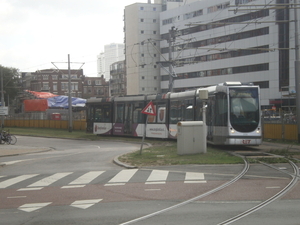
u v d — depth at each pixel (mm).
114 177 12328
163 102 29875
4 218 7582
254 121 20531
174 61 35062
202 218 7078
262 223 6637
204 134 18281
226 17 70250
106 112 37000
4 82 93250
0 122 73312
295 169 12977
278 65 63250
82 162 17469
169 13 82000
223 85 21172
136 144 29469
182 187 10258
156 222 6887
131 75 92000
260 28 65125
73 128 57719
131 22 91062
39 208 8367
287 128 27172
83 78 125250
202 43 75000
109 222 6996
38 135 46469
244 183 10602
